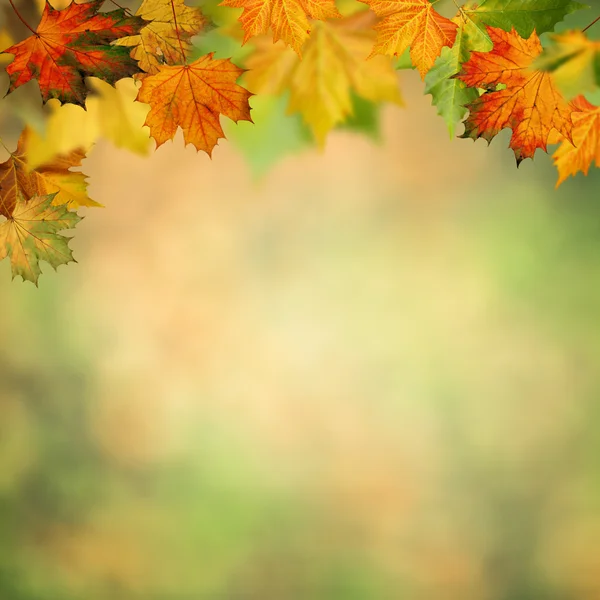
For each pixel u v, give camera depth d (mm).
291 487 19266
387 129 23031
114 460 19172
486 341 20547
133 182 22969
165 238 22797
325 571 17547
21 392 19297
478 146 22516
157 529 17797
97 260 22047
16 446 18375
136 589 16641
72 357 20172
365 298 22094
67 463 18750
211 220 23109
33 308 20250
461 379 20328
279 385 21344
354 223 23156
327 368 21422
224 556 17469
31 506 17750
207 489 18828
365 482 19484
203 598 16734
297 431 20531
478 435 19641
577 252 20406
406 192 22922
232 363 21578
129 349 21047
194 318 22000
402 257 22156
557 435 19172
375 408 20688
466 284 21297
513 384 19938
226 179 23297
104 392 20156
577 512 18109
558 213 20984
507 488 18797
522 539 18141
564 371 19719
